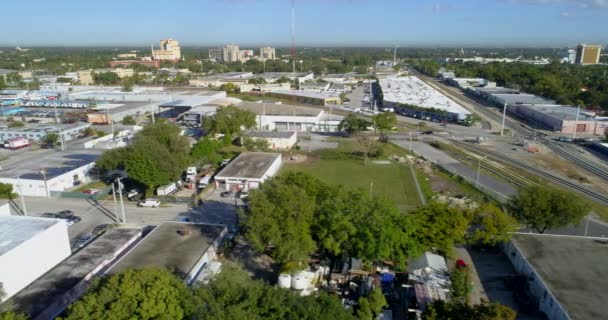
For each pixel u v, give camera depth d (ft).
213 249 127.34
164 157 177.88
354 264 120.67
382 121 302.04
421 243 120.37
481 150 269.44
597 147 271.49
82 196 179.42
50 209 167.22
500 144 285.64
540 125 347.36
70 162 210.18
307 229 117.80
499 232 126.11
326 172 219.20
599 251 121.08
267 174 200.03
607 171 227.40
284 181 140.56
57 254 124.98
